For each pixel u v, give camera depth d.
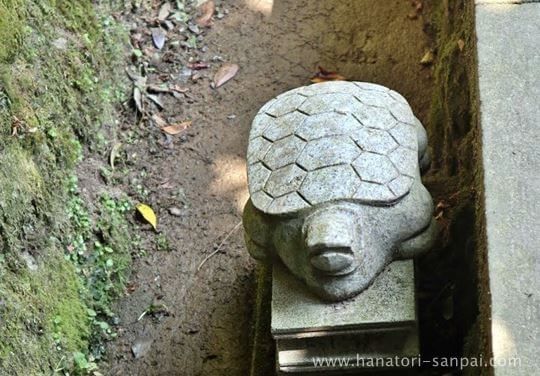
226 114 4.02
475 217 2.83
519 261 2.44
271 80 4.12
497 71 2.78
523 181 2.56
